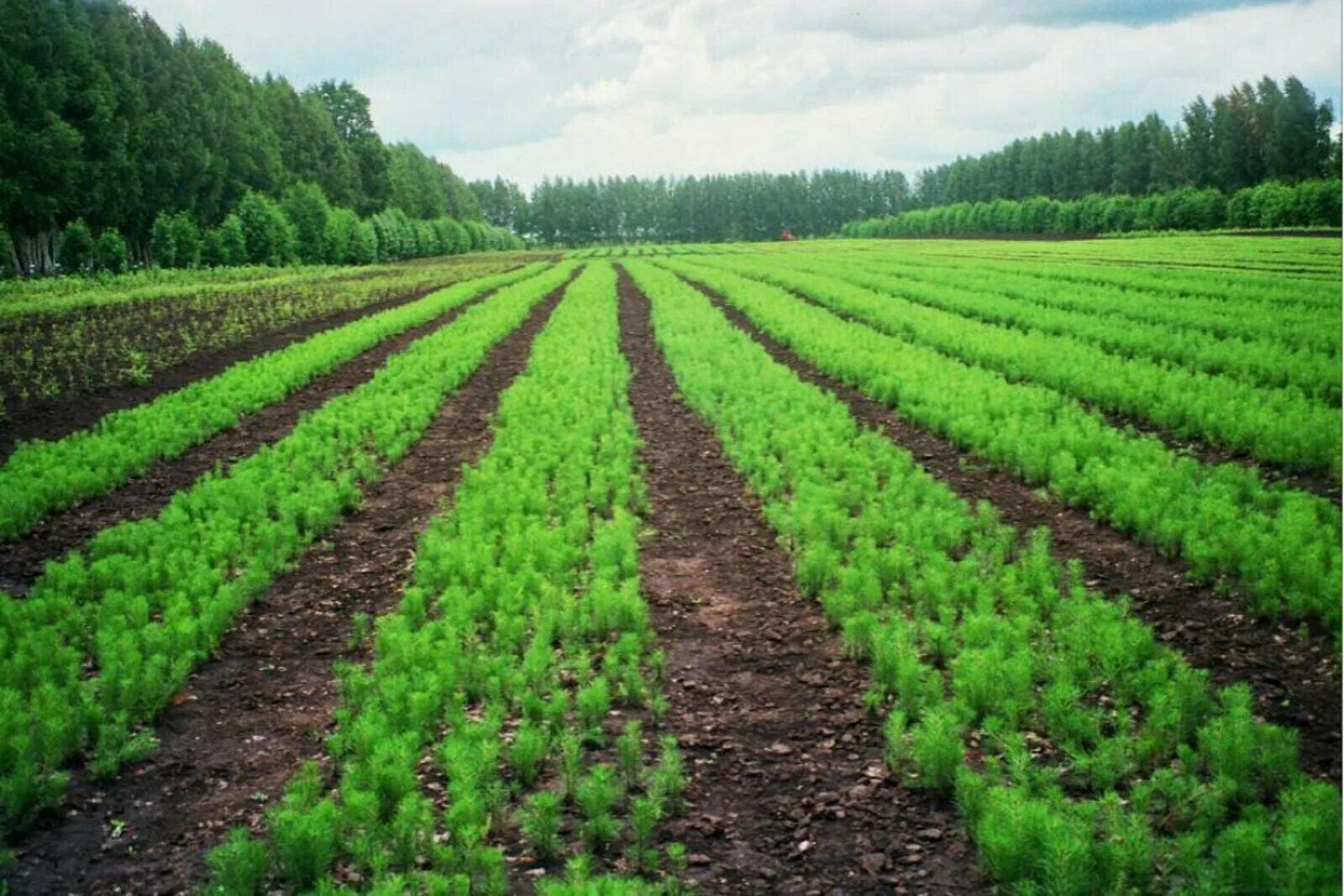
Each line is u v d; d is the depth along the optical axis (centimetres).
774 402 1773
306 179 10931
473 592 951
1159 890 521
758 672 838
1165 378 1759
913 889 557
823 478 1295
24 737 644
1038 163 15488
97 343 2705
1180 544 1031
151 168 7225
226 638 923
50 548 1170
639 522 1202
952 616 845
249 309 3616
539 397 1905
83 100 6519
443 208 14662
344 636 927
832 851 596
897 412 1827
